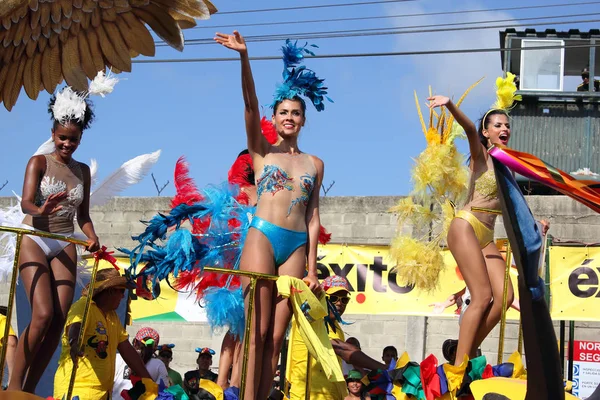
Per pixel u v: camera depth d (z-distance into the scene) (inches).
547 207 492.7
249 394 186.5
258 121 195.5
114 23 154.8
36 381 199.6
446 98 214.4
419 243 256.8
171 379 213.5
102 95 206.7
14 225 232.8
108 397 217.0
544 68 753.0
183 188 252.5
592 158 729.0
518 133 745.0
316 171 200.8
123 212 552.7
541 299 139.0
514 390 181.2
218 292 247.0
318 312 186.4
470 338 217.6
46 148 210.2
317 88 202.8
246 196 239.8
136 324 544.4
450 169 245.0
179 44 158.7
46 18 148.5
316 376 239.9
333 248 444.5
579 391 462.3
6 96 154.2
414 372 205.0
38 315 192.7
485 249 227.1
